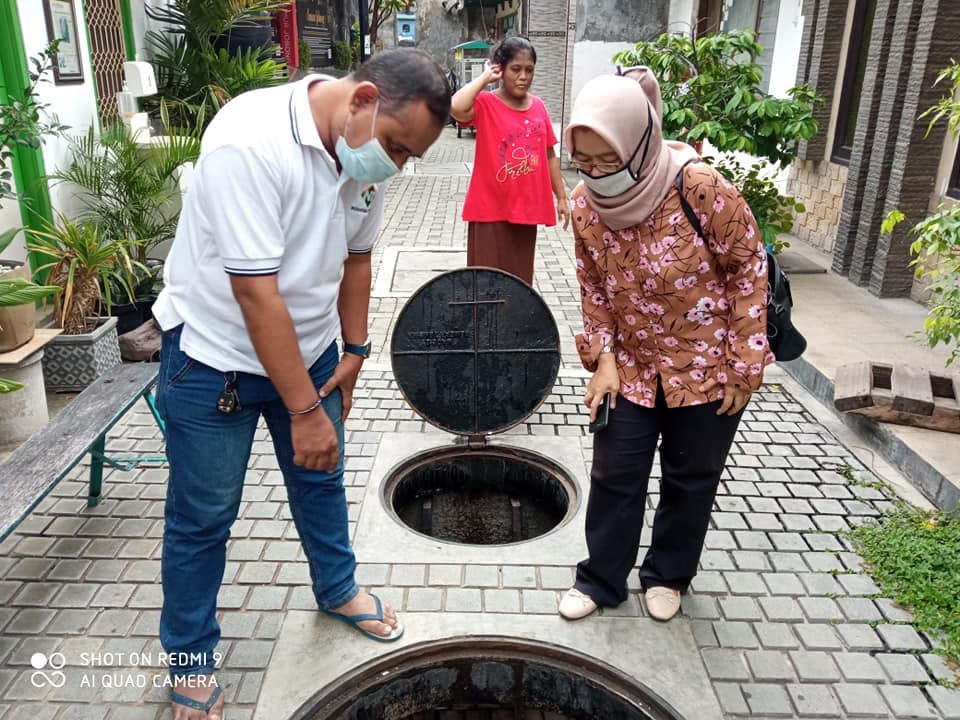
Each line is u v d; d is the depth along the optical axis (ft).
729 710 7.53
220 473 6.77
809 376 14.89
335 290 6.78
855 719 7.48
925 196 18.13
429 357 11.47
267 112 5.88
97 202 18.01
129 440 12.65
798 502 11.12
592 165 6.76
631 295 7.54
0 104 14.21
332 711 7.49
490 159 13.60
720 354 7.57
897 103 18.22
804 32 23.45
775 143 19.52
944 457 11.51
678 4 37.78
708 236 7.04
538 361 11.62
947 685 7.89
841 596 9.16
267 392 6.82
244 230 5.75
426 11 103.40
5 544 9.88
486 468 12.23
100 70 19.77
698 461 7.95
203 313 6.33
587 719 8.13
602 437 8.15
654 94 7.04
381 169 6.03
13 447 12.49
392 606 8.84
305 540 8.13
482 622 8.61
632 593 9.14
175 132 18.10
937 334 11.39
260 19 24.98
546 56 43.34
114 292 16.22
